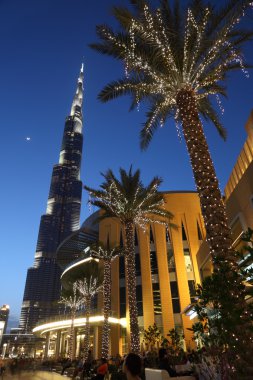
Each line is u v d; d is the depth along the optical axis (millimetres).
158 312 38969
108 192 22172
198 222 43562
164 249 42562
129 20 11758
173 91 12844
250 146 16453
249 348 5746
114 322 39125
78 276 38375
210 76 12859
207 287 5852
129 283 18875
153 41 12039
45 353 48844
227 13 11656
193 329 6102
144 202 22219
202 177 10172
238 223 15328
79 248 55281
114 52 13242
